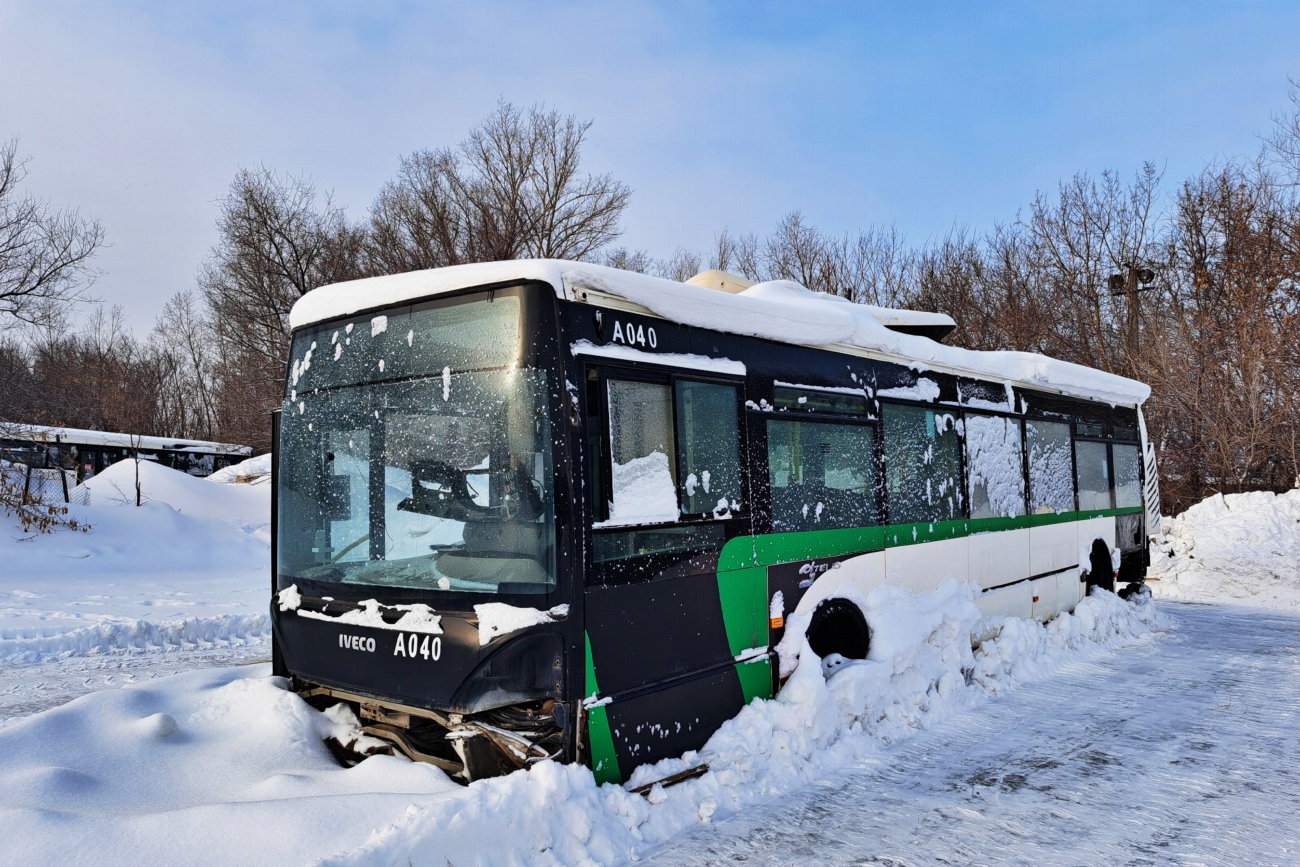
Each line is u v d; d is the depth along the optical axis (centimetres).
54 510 1543
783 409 555
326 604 466
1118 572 1047
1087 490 966
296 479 498
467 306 436
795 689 523
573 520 399
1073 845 416
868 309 783
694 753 461
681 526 466
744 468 517
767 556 527
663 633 448
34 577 1296
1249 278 1973
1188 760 542
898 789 491
